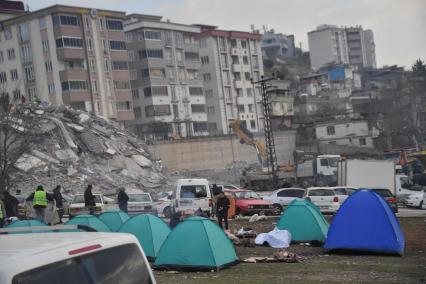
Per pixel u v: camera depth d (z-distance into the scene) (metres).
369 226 16.39
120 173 60.38
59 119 62.56
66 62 83.75
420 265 14.10
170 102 98.06
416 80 102.38
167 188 60.06
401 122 96.38
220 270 14.30
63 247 4.07
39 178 52.53
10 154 43.34
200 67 105.44
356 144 96.31
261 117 115.12
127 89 90.75
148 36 96.38
